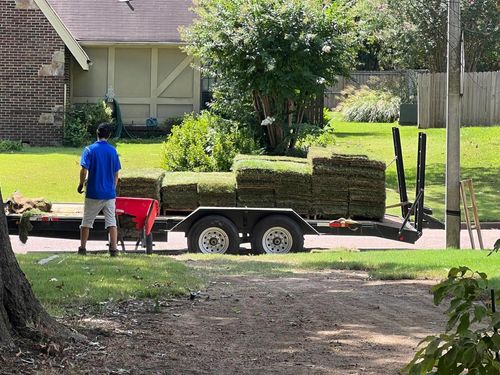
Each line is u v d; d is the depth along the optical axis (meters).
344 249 15.97
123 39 31.64
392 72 41.12
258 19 21.38
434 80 34.44
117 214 13.89
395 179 24.50
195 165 21.09
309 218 16.23
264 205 16.16
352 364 6.66
